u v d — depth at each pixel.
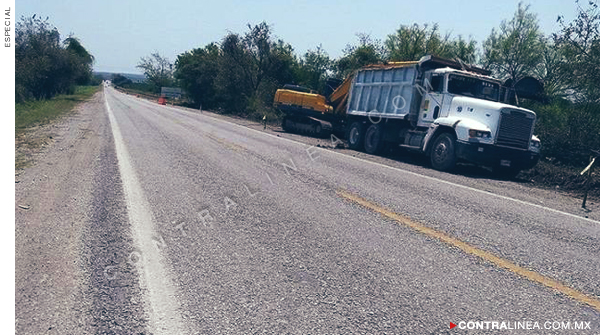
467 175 11.24
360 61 28.84
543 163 13.84
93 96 62.19
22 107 27.78
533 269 4.10
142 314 3.04
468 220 5.82
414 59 25.12
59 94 53.12
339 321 3.03
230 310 3.13
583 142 14.41
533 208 6.94
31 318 2.96
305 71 41.03
